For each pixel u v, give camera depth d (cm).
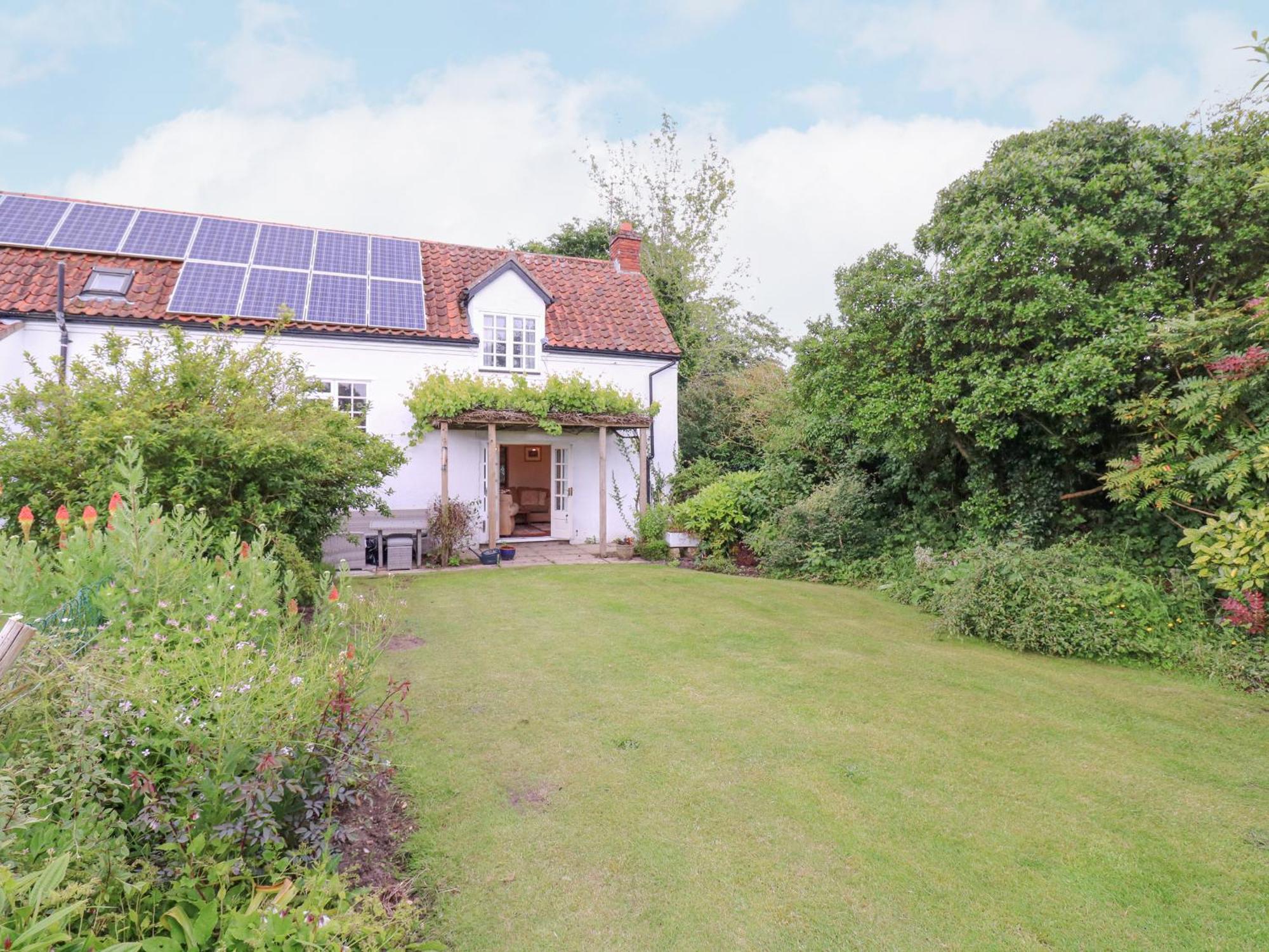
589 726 475
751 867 316
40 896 163
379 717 402
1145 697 555
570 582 1029
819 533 1143
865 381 1012
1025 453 984
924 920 282
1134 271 830
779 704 522
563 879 306
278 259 1351
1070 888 303
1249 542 593
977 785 398
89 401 656
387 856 322
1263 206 723
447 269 1552
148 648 292
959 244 938
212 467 659
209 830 252
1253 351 631
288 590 439
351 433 901
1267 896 298
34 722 237
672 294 2325
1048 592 703
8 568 344
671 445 1562
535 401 1290
